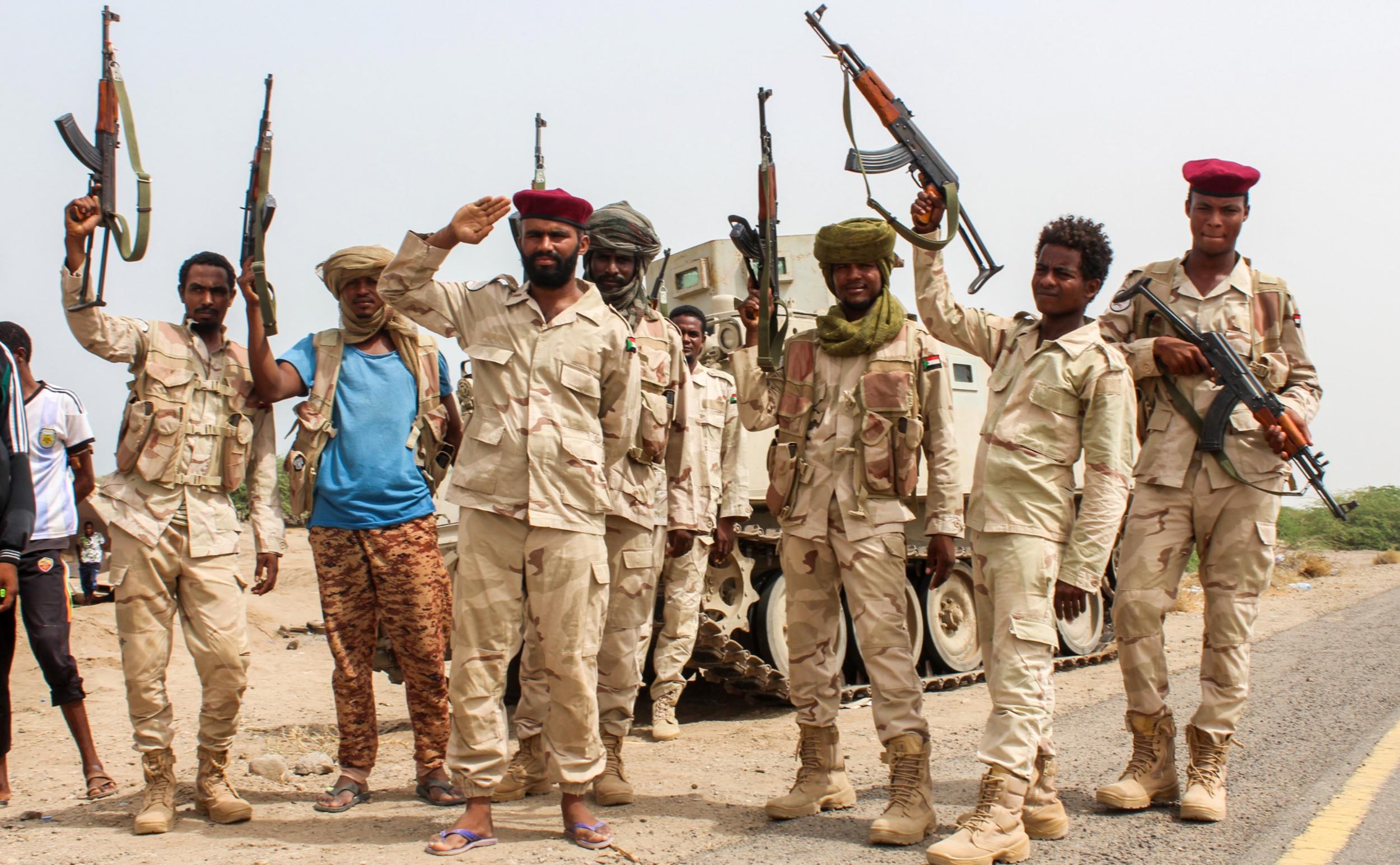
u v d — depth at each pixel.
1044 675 4.29
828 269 4.76
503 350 4.35
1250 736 6.30
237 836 4.52
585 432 4.38
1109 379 4.42
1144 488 5.00
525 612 5.10
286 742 6.52
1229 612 4.80
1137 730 4.91
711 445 7.65
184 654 10.20
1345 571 21.19
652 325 5.03
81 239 4.41
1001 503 4.38
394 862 4.09
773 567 8.80
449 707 5.25
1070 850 4.23
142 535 4.59
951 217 4.44
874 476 4.53
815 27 4.71
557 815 4.89
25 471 4.93
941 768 5.88
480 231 4.27
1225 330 4.99
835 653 4.87
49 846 4.38
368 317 5.17
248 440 4.91
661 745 6.97
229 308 4.99
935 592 9.94
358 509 5.03
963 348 4.85
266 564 4.98
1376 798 4.90
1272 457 4.80
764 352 4.71
